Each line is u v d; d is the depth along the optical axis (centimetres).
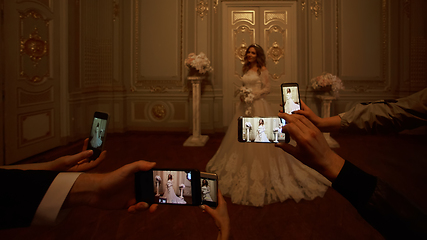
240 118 112
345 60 556
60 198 40
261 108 282
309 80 558
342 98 561
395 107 69
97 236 185
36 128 391
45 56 408
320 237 183
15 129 352
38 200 38
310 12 554
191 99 564
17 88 355
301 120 47
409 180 289
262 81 287
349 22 553
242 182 243
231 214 214
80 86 493
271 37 566
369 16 552
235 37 570
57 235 186
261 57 293
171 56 571
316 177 265
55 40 427
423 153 402
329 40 555
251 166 247
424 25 531
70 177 43
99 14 558
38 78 393
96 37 554
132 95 582
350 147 443
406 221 35
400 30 542
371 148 435
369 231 191
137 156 389
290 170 260
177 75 574
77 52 484
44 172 42
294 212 218
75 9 476
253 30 567
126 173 49
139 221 206
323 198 243
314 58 556
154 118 585
